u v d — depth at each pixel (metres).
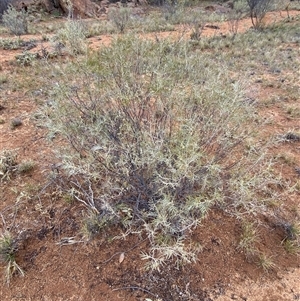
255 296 1.89
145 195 2.11
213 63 3.37
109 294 1.86
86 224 2.05
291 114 3.91
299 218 2.38
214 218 2.26
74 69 2.17
